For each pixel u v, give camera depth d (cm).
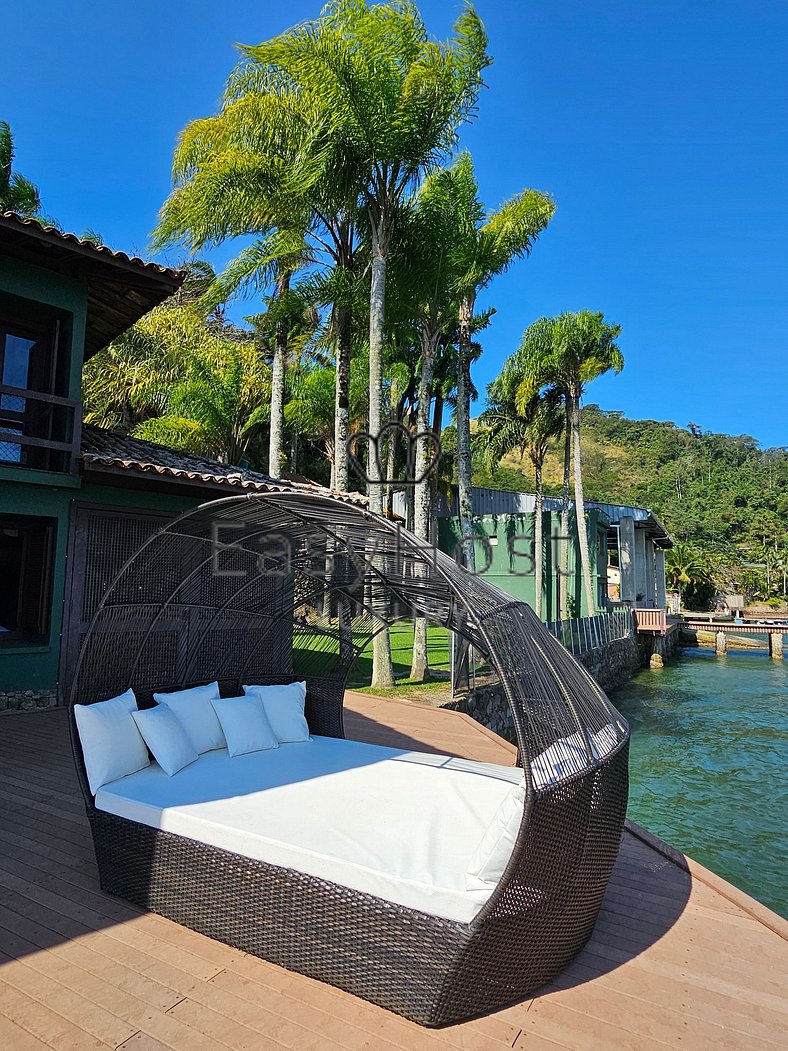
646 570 3434
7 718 718
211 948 275
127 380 1978
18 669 757
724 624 3384
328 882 254
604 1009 238
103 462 768
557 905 246
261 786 355
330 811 319
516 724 247
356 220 1167
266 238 1187
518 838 229
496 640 279
